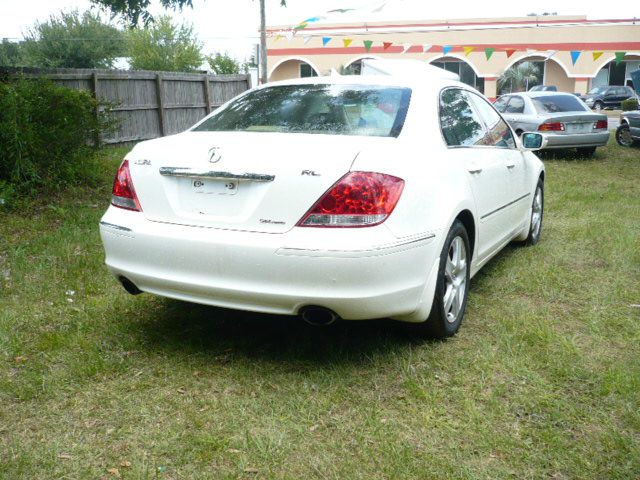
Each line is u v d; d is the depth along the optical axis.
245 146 3.22
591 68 37.44
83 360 3.44
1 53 36.38
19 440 2.73
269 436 2.76
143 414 2.94
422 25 37.41
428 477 2.50
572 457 2.63
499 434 2.79
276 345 3.69
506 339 3.74
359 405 3.04
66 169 7.66
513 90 37.78
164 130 14.04
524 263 5.38
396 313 3.23
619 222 6.92
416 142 3.52
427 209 3.36
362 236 3.01
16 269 4.86
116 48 37.72
